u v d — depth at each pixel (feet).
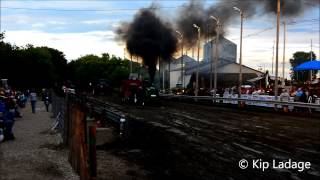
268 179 31.50
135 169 36.42
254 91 132.36
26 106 123.03
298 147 46.06
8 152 43.80
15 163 38.27
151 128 63.52
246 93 138.51
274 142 49.88
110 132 50.83
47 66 202.90
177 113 95.50
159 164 38.22
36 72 191.21
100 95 210.18
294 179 31.37
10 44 187.01
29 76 179.22
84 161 30.32
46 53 216.95
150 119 79.00
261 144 48.32
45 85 199.31
